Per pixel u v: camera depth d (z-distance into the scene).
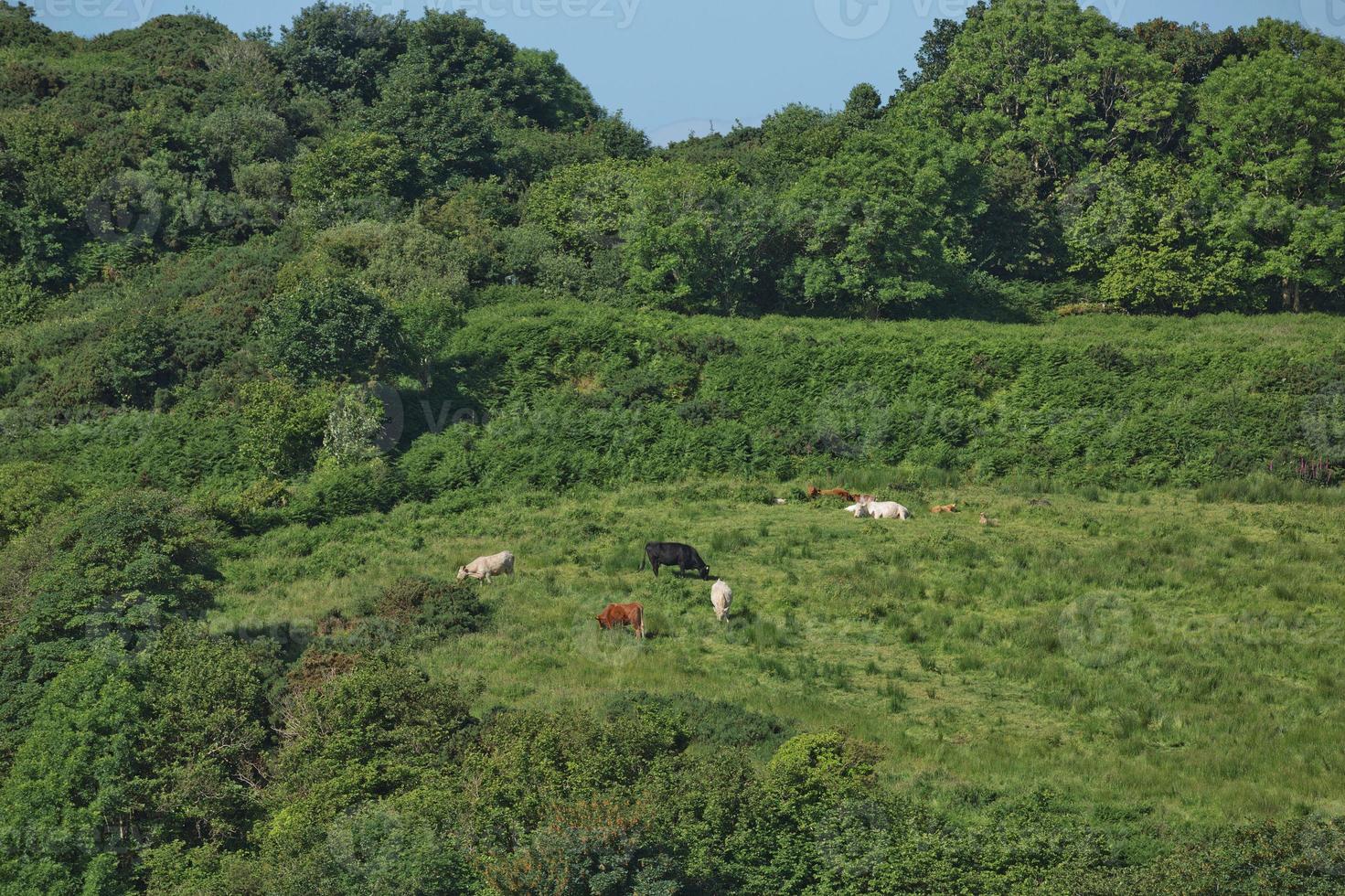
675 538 155.00
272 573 145.25
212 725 99.31
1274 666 113.81
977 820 85.75
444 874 79.00
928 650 119.62
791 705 105.44
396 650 112.50
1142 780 92.31
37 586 117.62
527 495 171.75
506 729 95.56
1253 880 74.12
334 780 91.94
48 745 94.88
